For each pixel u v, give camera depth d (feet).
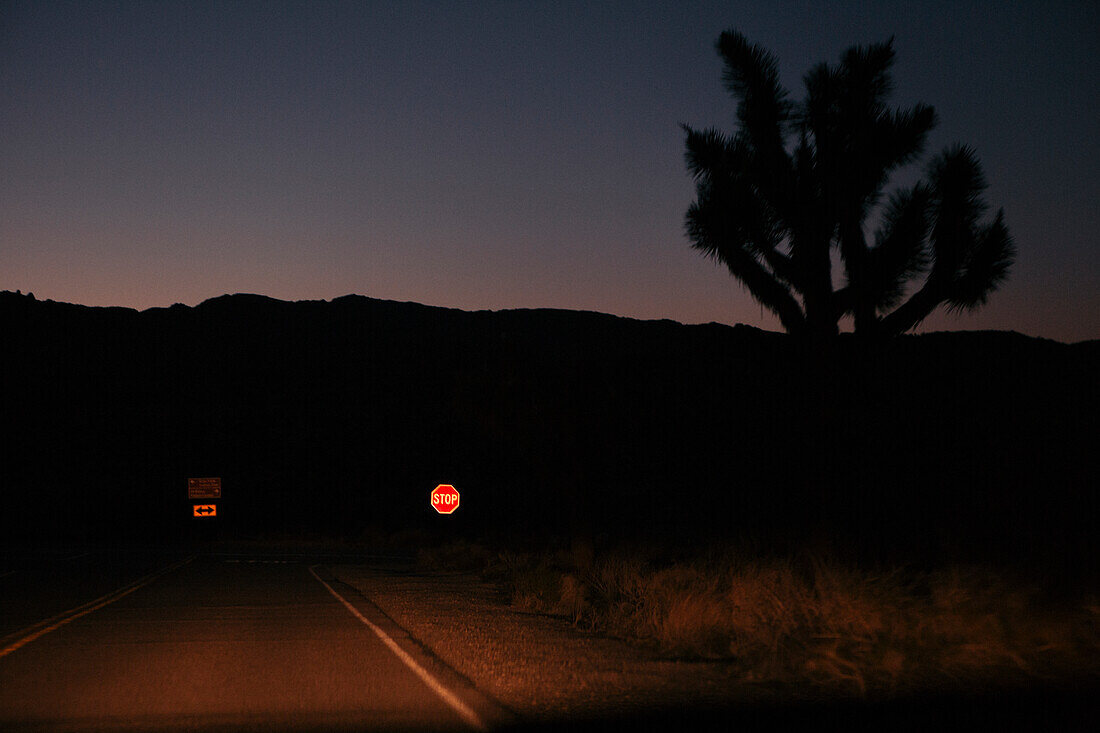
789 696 30.40
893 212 54.29
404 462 252.42
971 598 38.09
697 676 34.55
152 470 269.23
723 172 55.98
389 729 25.88
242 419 302.86
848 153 55.62
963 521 52.47
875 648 35.78
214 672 35.50
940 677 32.50
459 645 43.34
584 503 102.37
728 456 74.64
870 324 55.57
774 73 57.11
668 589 50.62
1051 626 36.29
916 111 55.42
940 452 58.44
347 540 192.44
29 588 79.97
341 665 37.22
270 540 198.80
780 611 40.42
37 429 291.17
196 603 65.46
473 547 126.11
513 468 162.09
